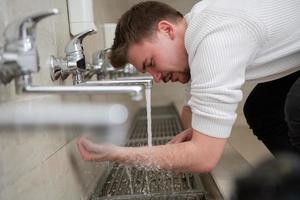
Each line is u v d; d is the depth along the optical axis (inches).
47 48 30.8
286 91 52.8
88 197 36.7
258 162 12.2
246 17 31.1
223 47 29.7
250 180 11.2
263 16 32.1
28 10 26.0
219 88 29.5
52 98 29.5
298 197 10.5
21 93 21.4
